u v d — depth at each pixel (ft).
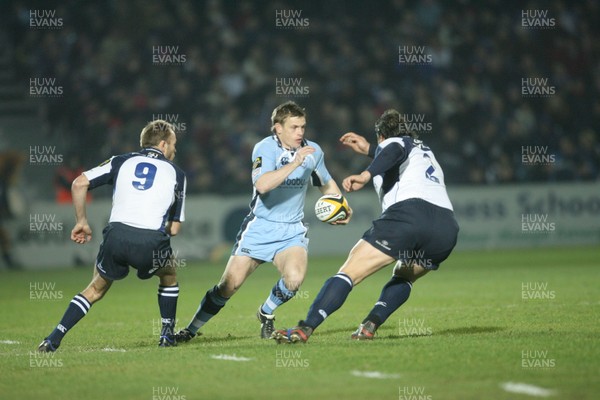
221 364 70.85
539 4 327.06
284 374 66.28
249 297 146.82
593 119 310.04
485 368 66.44
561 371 64.95
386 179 84.48
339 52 307.58
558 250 253.85
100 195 256.32
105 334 100.58
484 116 298.56
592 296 126.72
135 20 296.30
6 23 298.97
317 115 289.74
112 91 284.20
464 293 139.74
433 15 322.96
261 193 83.10
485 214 276.21
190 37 297.53
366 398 58.39
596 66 323.16
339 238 266.36
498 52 318.24
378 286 165.17
